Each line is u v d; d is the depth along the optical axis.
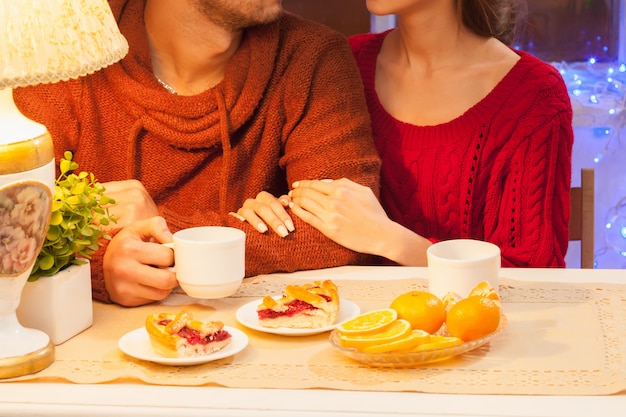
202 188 1.86
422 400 1.10
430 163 2.03
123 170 1.82
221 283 1.40
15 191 1.14
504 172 2.03
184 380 1.16
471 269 1.34
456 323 1.21
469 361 1.21
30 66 1.10
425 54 2.08
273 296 1.49
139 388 1.15
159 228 1.49
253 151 1.89
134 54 1.81
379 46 2.19
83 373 1.19
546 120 2.01
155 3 1.82
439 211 2.04
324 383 1.14
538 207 2.01
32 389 1.15
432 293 1.36
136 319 1.39
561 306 1.41
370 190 1.74
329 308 1.31
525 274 1.58
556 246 2.02
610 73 3.06
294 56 1.89
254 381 1.16
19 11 1.09
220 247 1.38
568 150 2.05
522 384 1.13
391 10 1.99
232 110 1.81
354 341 1.19
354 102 1.89
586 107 3.00
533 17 3.15
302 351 1.26
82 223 1.32
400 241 1.69
